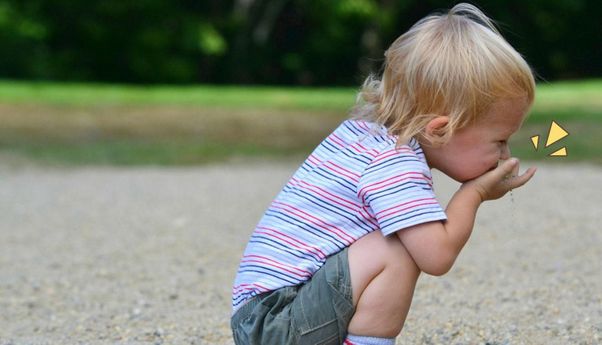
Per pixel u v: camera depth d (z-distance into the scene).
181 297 6.75
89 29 37.97
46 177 13.20
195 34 38.38
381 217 3.76
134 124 18.66
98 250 8.47
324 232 3.92
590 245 8.12
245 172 13.60
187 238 8.95
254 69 40.62
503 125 3.91
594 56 41.69
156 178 13.02
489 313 5.98
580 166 13.27
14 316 6.26
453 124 3.85
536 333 5.49
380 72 4.46
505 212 9.73
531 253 7.84
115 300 6.70
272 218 4.04
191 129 18.06
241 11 39.75
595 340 5.32
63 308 6.48
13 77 36.41
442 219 3.75
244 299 4.02
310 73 41.28
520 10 40.62
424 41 3.96
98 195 11.57
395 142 3.91
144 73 38.78
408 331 5.59
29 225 9.71
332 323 3.85
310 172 4.04
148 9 38.59
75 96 23.30
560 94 24.08
